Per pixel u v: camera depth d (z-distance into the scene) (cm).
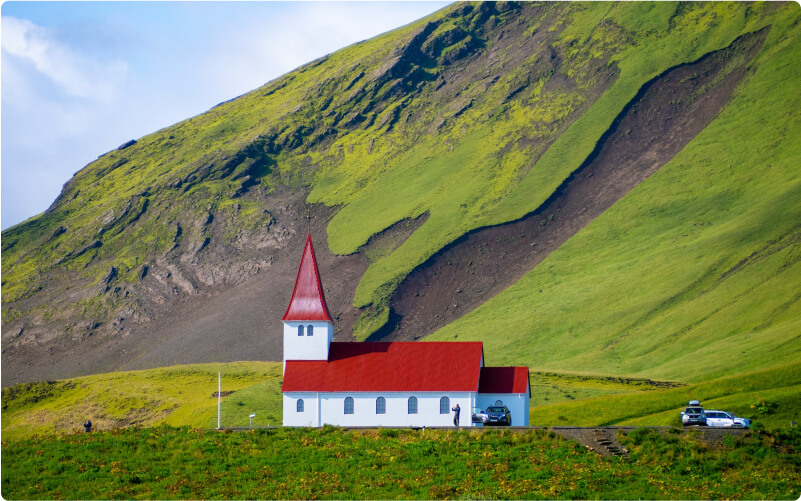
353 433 9162
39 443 8900
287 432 9262
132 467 8125
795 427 8575
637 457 8075
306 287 11162
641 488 7356
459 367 10462
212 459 8306
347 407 10400
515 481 7525
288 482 7688
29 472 7988
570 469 7756
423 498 7256
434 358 10594
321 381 10519
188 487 7619
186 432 9350
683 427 8912
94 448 8669
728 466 7762
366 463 8106
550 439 8600
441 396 10306
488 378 10631
